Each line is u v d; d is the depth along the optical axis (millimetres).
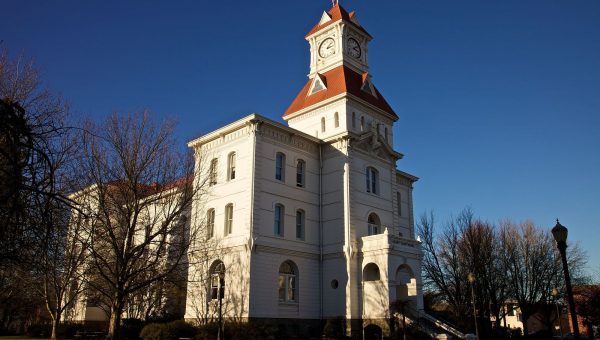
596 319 63062
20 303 50812
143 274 36656
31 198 11594
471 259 54750
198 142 46812
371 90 53469
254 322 36219
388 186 50875
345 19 54531
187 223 42938
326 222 45812
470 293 52125
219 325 33375
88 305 52281
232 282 40000
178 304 47031
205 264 41750
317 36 56344
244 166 42375
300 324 41781
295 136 45781
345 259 43281
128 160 34219
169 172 36188
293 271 43000
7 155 9555
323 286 44438
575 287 68250
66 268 37562
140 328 39875
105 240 34625
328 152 47594
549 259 67062
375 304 41469
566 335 73375
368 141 49125
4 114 9406
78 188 31953
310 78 55312
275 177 43250
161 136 36125
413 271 44344
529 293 66562
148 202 34812
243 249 39938
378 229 48000
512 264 67688
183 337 35906
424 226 62281
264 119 42594
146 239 33125
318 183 47281
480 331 46438
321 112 51031
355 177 46469
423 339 38062
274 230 42000
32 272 35688
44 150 11422
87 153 32656
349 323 41344
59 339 42000
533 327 96688
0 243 11859
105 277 31391
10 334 56062
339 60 53031
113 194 34062
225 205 43031
